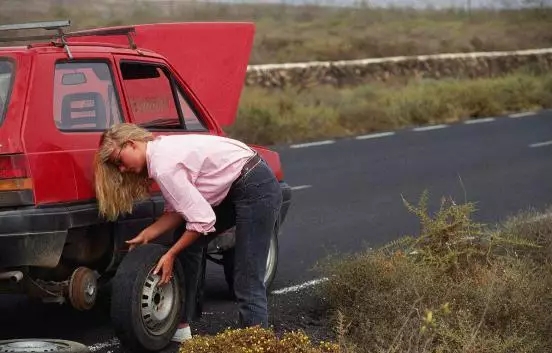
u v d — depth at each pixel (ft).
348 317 21.18
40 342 18.22
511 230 27.63
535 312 20.03
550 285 22.11
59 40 20.80
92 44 20.94
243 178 18.44
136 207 20.15
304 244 32.60
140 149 17.92
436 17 186.19
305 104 76.59
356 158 54.90
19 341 18.21
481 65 109.19
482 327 19.43
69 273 19.97
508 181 46.09
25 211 18.04
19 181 18.08
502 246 25.75
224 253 24.64
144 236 18.79
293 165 52.42
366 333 19.33
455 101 79.20
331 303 22.63
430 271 22.36
